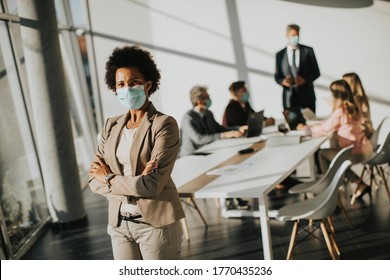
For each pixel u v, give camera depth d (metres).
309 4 7.85
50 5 5.12
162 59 8.44
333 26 7.83
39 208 5.46
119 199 2.22
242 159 4.34
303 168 6.96
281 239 4.31
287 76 6.80
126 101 2.21
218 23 8.19
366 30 7.74
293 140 4.84
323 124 5.19
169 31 8.34
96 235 4.96
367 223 4.50
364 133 5.17
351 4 7.71
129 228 2.23
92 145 8.48
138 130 2.22
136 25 8.37
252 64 8.19
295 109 5.98
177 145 2.24
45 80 5.13
